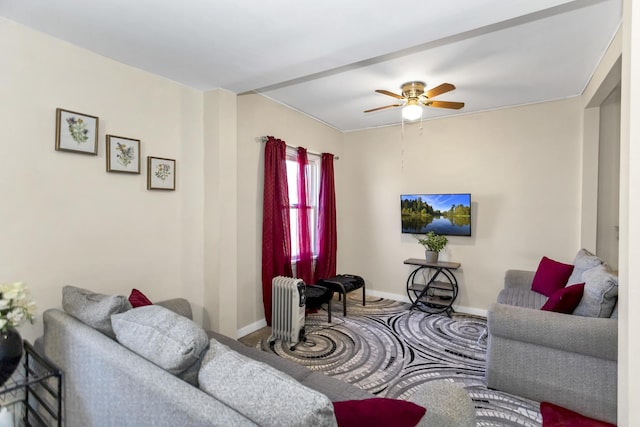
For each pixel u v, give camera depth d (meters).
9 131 1.84
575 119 3.52
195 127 2.87
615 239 3.41
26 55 1.89
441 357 2.88
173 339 1.25
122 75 2.36
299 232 4.02
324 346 3.10
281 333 3.20
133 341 1.36
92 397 1.45
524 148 3.79
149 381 1.15
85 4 1.67
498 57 2.59
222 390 1.05
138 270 2.50
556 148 3.62
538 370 2.20
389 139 4.70
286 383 0.98
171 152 2.69
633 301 1.07
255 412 0.95
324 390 1.69
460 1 1.62
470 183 4.11
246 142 3.34
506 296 3.15
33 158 1.94
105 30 1.93
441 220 4.23
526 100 3.64
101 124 2.25
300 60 2.30
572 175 3.55
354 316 3.94
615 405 1.98
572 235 3.57
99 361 1.40
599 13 2.00
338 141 4.96
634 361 1.07
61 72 2.04
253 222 3.46
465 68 2.80
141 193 2.50
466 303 4.14
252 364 1.11
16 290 1.51
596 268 2.43
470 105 3.83
